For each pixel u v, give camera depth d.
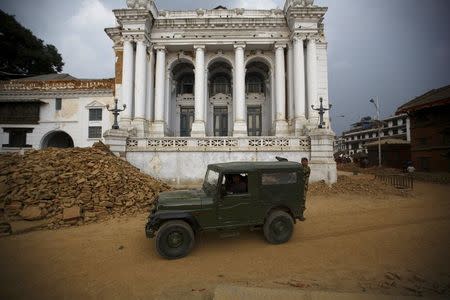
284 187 6.16
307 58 20.22
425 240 6.17
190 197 6.02
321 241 6.21
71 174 9.26
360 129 67.44
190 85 25.77
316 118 19.20
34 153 10.91
